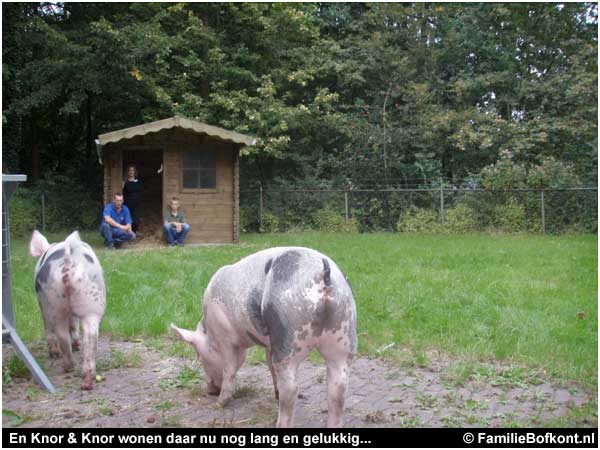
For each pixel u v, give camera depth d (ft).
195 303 27.99
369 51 83.76
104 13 75.92
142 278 34.01
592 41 85.51
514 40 86.94
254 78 75.05
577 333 23.38
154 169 71.31
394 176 78.69
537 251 48.34
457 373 18.90
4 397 16.88
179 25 75.36
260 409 16.08
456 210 69.10
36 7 73.56
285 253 13.44
